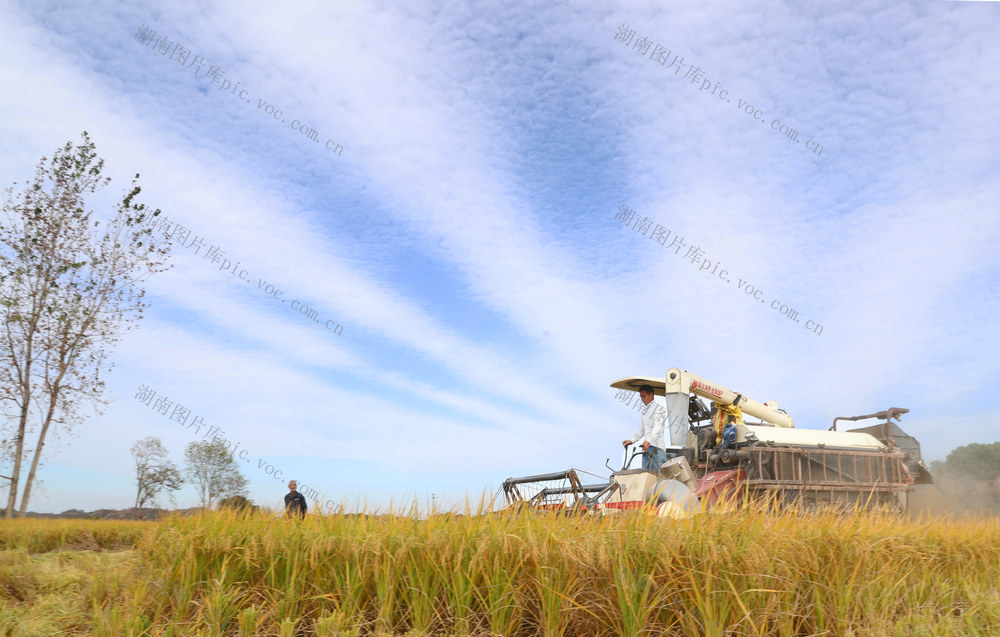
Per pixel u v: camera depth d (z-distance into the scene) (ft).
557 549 15.35
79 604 18.89
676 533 15.74
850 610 16.46
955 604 18.48
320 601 16.12
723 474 35.45
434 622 15.38
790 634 14.94
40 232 67.10
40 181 68.54
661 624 14.79
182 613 16.52
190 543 17.67
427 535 16.56
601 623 14.78
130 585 18.19
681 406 39.73
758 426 39.70
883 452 39.55
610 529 16.05
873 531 19.22
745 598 14.89
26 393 65.21
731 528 16.43
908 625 16.46
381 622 15.26
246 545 17.40
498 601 14.74
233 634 15.61
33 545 39.58
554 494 31.40
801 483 35.37
